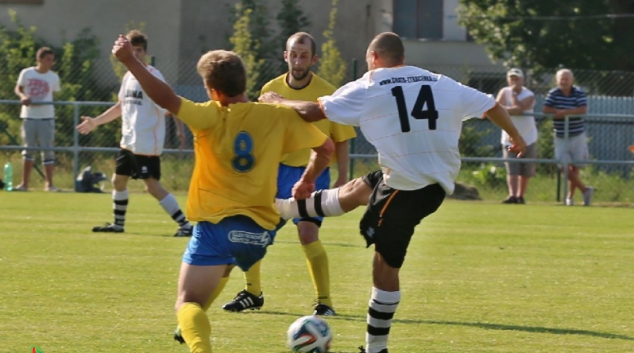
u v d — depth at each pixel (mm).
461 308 18016
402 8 82125
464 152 47750
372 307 13680
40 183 46625
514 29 68625
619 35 68188
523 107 42094
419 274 22328
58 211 35406
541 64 68438
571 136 42438
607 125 50812
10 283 19562
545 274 22578
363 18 69375
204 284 12023
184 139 36719
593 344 15047
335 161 18750
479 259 25141
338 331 15820
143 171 28250
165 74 67438
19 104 48125
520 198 43156
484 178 46781
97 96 61281
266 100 13469
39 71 43500
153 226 31359
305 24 65750
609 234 31641
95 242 26656
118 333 15047
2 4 68625
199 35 68312
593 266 24094
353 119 13516
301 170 18234
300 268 22797
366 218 13820
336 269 22766
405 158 13445
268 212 12352
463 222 34812
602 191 44875
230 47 66125
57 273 20969
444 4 81875
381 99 13500
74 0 67875
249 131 12281
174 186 45688
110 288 19203
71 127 47906
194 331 11391
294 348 13984
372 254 25578
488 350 14547
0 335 14766
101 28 68062
